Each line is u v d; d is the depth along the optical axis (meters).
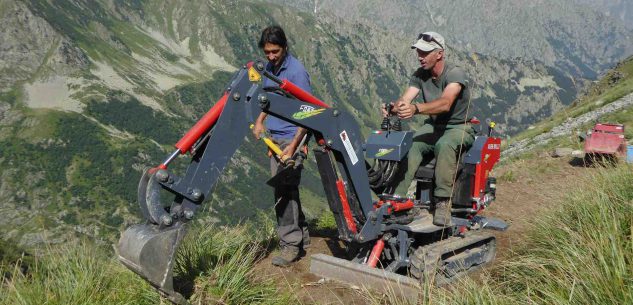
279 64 6.12
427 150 6.56
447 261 5.79
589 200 6.30
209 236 6.12
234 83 4.70
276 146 5.80
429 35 6.10
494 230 8.01
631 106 25.92
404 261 5.98
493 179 7.18
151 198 4.23
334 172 5.62
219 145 4.58
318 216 9.23
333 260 5.92
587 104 35.97
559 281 4.17
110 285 5.06
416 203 6.92
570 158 15.40
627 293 3.70
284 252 6.45
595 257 4.45
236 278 5.00
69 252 5.10
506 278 5.19
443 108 5.93
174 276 5.03
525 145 24.77
